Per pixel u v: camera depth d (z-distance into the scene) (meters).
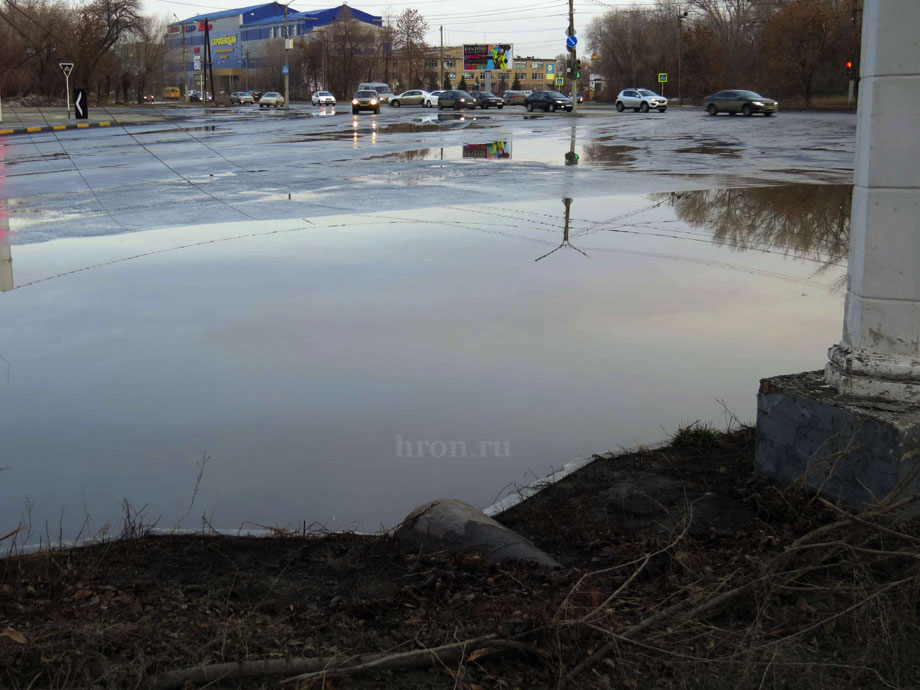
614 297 9.91
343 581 4.21
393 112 66.31
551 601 3.67
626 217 15.30
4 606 3.71
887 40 4.57
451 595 3.90
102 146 33.47
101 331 8.71
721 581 3.83
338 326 8.82
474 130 42.28
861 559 3.93
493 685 3.22
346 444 6.18
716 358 7.89
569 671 3.24
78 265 11.73
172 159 27.56
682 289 10.30
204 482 5.62
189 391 7.12
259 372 7.54
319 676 3.17
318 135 39.00
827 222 14.65
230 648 3.36
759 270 11.23
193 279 10.87
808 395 4.89
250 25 153.62
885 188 4.68
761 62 75.75
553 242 13.13
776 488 4.87
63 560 4.42
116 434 6.33
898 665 3.31
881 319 4.79
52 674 3.14
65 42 76.12
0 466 5.82
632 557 4.34
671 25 95.31
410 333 8.59
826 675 3.26
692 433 6.07
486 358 7.89
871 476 4.52
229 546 4.68
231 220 15.43
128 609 3.73
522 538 4.54
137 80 94.44
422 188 19.53
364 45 124.56
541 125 46.06
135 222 15.34
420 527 4.64
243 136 38.62
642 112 62.91
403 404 6.87
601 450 6.05
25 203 17.86
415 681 3.25
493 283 10.60
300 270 11.34
